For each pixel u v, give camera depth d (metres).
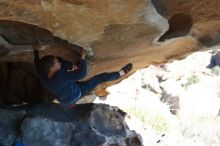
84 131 5.83
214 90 22.23
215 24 5.27
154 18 4.80
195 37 5.96
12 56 6.04
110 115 6.70
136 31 5.24
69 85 5.50
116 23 4.86
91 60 6.40
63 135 5.66
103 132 6.33
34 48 5.23
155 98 19.64
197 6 4.69
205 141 17.20
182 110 19.92
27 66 6.97
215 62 26.61
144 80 20.67
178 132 16.80
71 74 5.37
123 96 18.09
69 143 5.66
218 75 24.52
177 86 21.03
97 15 4.54
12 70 7.04
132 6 4.38
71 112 6.38
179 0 4.53
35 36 4.92
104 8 4.36
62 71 5.38
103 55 6.23
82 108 6.64
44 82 5.40
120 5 4.32
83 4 4.24
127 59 6.99
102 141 5.80
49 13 4.36
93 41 5.43
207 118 19.75
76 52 5.73
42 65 5.28
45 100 7.29
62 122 5.71
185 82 22.50
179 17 4.99
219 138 17.50
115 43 5.68
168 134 15.25
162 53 7.25
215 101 21.42
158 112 17.12
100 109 6.63
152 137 14.31
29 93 7.23
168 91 20.33
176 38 5.85
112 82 9.05
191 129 17.89
